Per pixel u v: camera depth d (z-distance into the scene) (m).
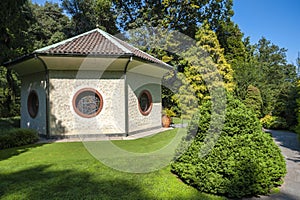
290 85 16.53
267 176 4.37
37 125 11.59
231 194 4.09
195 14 21.94
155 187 4.57
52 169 5.78
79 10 28.56
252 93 17.88
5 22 11.62
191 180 4.57
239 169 4.16
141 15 23.33
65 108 10.93
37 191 4.42
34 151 8.05
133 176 5.22
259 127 4.84
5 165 6.20
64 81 10.92
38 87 11.49
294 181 5.02
